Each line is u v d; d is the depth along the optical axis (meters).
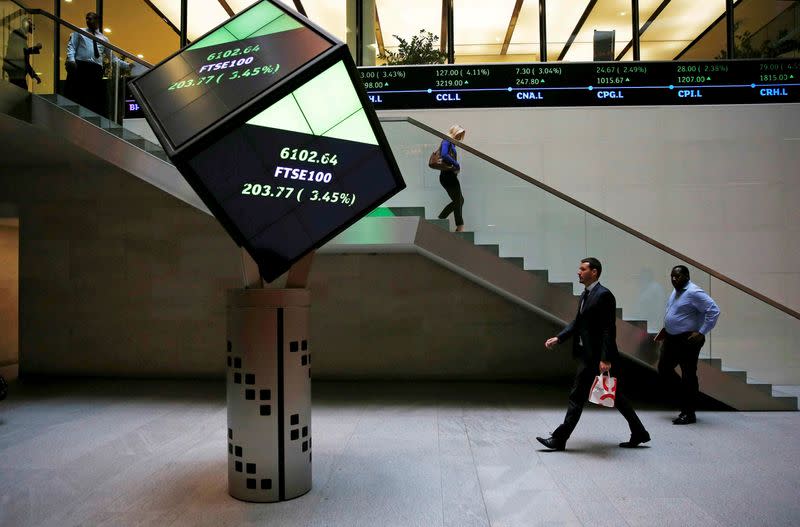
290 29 3.85
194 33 9.89
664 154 8.77
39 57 7.33
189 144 3.21
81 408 6.86
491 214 6.93
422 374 8.79
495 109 8.97
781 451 4.98
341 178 3.94
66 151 8.24
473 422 6.14
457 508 3.67
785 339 6.94
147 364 9.03
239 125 3.33
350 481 4.21
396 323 8.84
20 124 7.03
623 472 4.39
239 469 3.83
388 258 8.88
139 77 3.80
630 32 9.27
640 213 8.75
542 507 3.68
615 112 8.86
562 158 8.88
